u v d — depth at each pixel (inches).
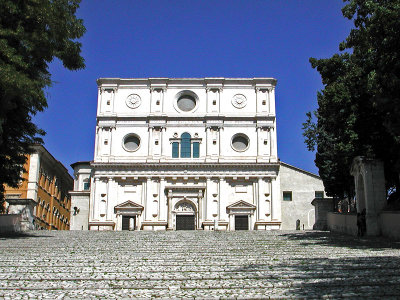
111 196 2241.6
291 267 737.6
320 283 599.8
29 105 1251.8
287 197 2370.8
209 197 2229.3
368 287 578.6
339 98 1396.4
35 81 1162.0
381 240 1192.2
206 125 2314.2
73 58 1296.8
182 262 823.7
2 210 1604.3
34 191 2452.0
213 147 2295.8
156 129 2315.5
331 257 856.9
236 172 2255.2
